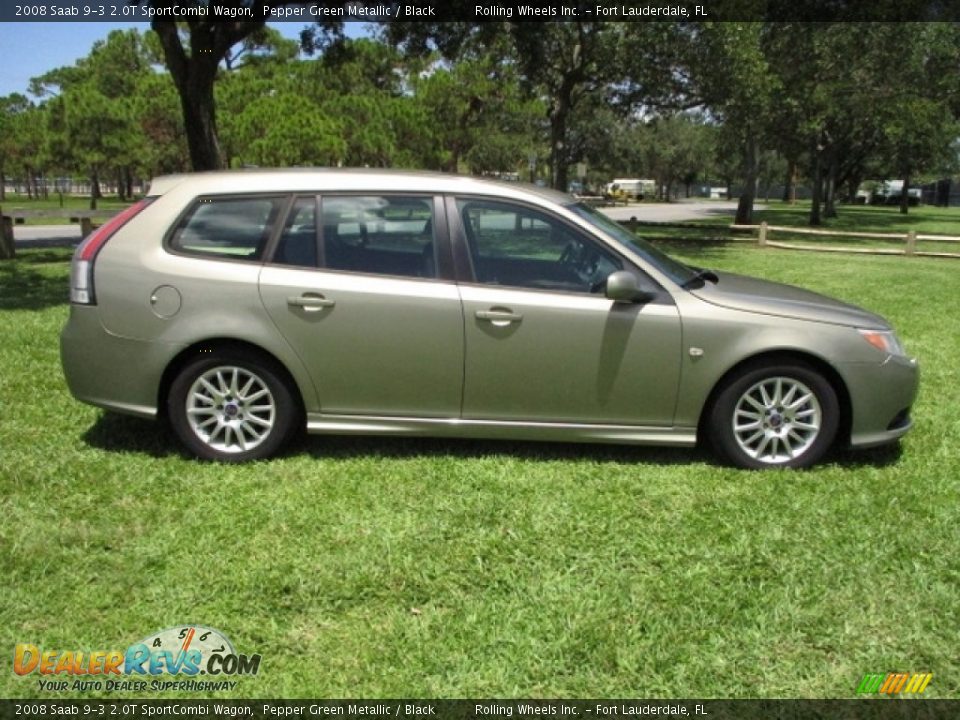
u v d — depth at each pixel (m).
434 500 3.94
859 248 18.58
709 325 4.22
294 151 27.61
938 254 16.95
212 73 16.30
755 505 3.93
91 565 3.29
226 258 4.31
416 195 4.36
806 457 4.39
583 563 3.37
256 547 3.46
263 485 4.10
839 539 3.59
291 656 2.75
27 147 39.84
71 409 5.23
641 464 4.45
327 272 4.29
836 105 26.44
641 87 23.12
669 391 4.28
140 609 3.00
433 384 4.31
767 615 3.00
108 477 4.16
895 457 4.62
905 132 28.14
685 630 2.91
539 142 53.44
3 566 3.25
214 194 4.38
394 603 3.06
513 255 4.34
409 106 35.00
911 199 67.94
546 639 2.85
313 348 4.27
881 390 4.30
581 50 23.23
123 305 4.29
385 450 4.61
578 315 4.22
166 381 4.39
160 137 37.19
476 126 43.19
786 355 4.29
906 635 2.89
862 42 24.38
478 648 2.79
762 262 15.80
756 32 20.52
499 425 4.36
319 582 3.17
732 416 4.34
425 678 2.64
